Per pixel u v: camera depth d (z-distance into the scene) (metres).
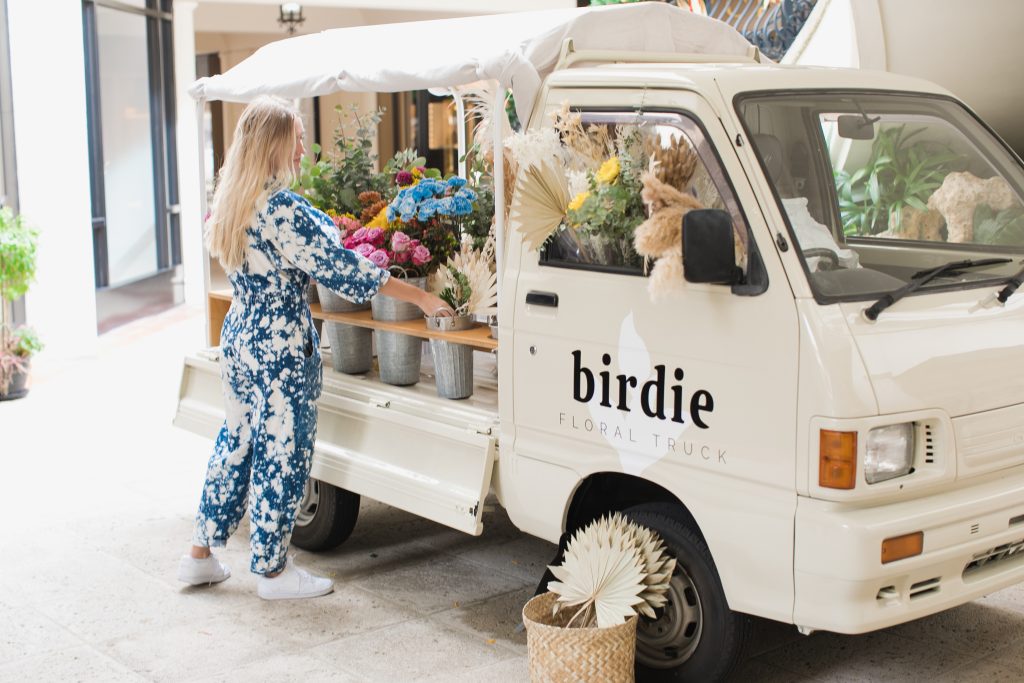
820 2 6.38
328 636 4.17
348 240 4.73
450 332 4.32
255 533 4.41
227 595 4.59
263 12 15.71
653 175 3.36
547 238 3.76
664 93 3.48
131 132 12.17
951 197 3.94
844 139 3.71
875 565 3.03
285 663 3.94
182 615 4.38
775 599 3.20
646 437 3.49
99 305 11.22
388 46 4.61
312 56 4.96
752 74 3.56
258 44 18.61
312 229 4.17
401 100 15.64
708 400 3.31
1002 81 6.10
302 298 4.34
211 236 4.24
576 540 3.66
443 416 4.21
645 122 3.52
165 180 12.98
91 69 11.13
